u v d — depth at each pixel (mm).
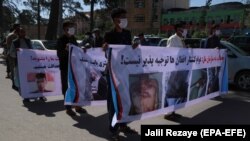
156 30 79500
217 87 9164
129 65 5883
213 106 8617
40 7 44438
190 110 8141
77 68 7387
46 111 7836
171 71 6832
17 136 5965
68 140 5793
